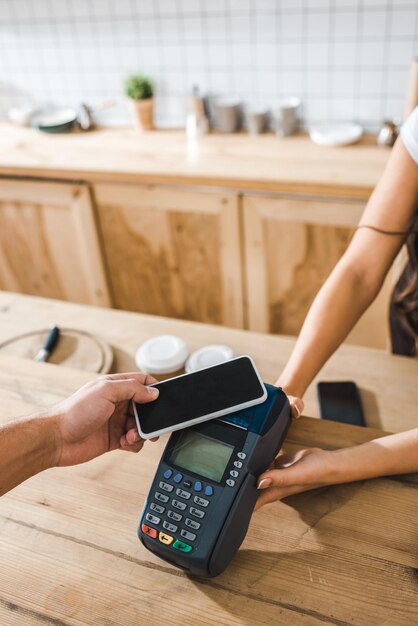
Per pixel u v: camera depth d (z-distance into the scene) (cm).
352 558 68
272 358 107
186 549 64
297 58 241
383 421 94
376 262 105
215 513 65
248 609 63
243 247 224
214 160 223
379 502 75
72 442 73
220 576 66
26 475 70
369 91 238
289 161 218
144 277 251
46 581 67
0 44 282
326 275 219
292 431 87
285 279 226
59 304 130
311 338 98
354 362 107
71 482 79
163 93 269
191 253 235
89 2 256
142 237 238
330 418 93
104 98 281
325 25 230
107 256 251
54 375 100
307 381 94
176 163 223
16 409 93
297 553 69
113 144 250
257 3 234
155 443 86
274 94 253
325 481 75
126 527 73
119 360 110
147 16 252
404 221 104
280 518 73
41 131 267
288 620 61
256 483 69
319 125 252
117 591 65
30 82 289
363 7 221
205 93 262
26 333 118
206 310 250
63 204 240
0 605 64
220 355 105
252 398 73
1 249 265
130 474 80
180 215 225
